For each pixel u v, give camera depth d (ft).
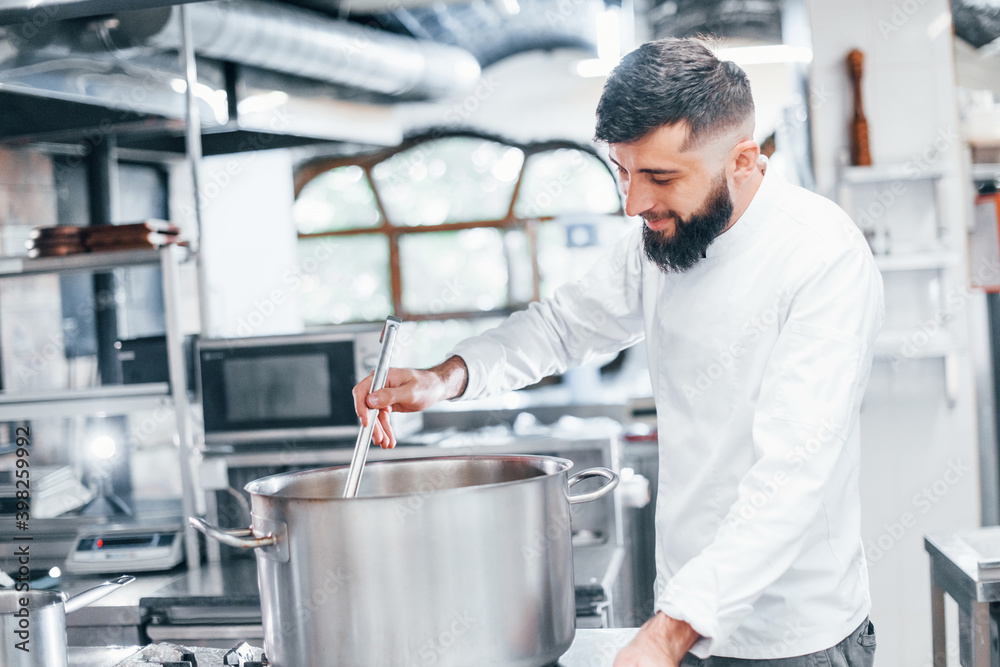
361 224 21.24
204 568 8.04
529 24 18.78
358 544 3.27
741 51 11.66
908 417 10.19
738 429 4.05
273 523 3.43
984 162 9.89
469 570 3.33
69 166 12.39
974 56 9.87
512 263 20.92
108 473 9.39
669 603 3.16
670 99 3.45
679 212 3.70
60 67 8.39
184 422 8.13
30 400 8.20
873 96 10.05
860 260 3.76
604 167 20.66
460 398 4.53
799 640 3.88
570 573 3.77
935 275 10.04
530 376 4.88
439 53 13.80
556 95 20.56
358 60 11.80
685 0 12.09
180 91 9.71
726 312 4.06
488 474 4.29
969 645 5.52
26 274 8.43
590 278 4.92
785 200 4.04
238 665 4.25
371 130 13.69
